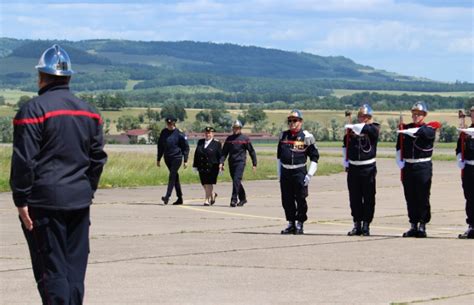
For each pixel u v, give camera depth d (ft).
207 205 90.22
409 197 62.28
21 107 32.60
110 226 68.95
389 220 75.61
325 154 268.62
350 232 63.72
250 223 72.08
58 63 33.04
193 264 49.60
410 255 53.26
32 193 32.40
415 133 61.52
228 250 55.11
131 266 48.83
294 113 64.13
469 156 61.26
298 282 44.45
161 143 91.35
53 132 32.48
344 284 43.98
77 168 32.94
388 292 42.04
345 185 123.13
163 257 52.06
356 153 62.95
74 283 32.81
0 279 44.86
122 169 124.26
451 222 74.02
